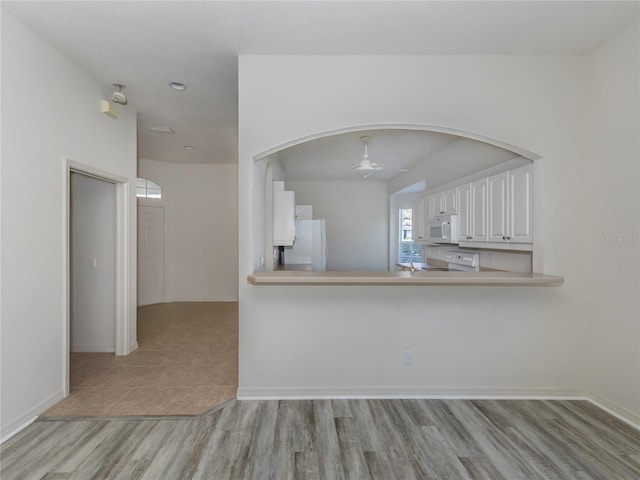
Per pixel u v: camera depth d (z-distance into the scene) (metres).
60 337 2.59
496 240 3.11
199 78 2.98
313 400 2.63
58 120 2.57
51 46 2.48
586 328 2.63
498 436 2.17
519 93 2.61
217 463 1.91
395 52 2.56
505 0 1.99
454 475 1.83
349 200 6.99
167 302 6.31
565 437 2.15
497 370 2.68
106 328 3.69
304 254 5.01
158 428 2.25
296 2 2.00
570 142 2.60
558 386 2.66
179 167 6.34
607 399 2.48
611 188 2.42
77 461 1.92
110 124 3.26
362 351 2.67
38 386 2.39
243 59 2.59
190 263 6.40
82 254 3.66
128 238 3.62
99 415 2.40
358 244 6.99
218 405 2.54
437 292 2.68
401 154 4.69
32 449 2.02
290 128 2.60
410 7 2.05
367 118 2.60
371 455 1.98
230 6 2.04
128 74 2.92
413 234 5.39
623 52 2.32
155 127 4.25
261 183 2.98
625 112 2.31
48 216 2.47
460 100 2.61
